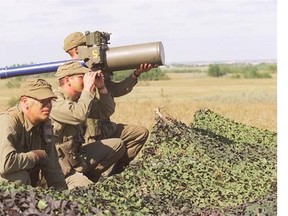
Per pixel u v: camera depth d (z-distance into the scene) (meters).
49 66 9.94
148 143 10.75
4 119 7.55
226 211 7.92
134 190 8.70
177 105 36.28
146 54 9.73
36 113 7.62
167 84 66.19
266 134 13.66
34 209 6.07
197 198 8.92
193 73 81.75
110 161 10.06
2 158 7.41
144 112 27.98
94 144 9.99
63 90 9.11
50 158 7.95
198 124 13.73
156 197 8.45
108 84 10.55
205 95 49.69
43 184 7.95
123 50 9.84
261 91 51.16
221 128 13.70
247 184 9.50
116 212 6.78
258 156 11.46
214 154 10.72
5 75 10.01
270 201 7.90
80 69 9.12
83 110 8.95
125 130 10.79
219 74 76.94
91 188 8.07
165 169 9.53
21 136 7.64
